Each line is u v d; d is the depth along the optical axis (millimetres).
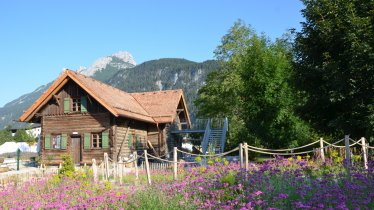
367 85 17375
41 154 28344
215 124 39938
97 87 28922
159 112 31984
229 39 45500
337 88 17641
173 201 8727
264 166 10086
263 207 7133
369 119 16344
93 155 26969
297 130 25484
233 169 12352
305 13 20828
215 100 44062
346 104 18375
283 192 8047
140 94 35875
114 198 9359
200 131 32969
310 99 20375
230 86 40281
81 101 27703
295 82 21266
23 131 79938
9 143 34719
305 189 7668
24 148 35031
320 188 7789
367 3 18125
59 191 11992
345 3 18641
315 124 21203
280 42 40188
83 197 10555
